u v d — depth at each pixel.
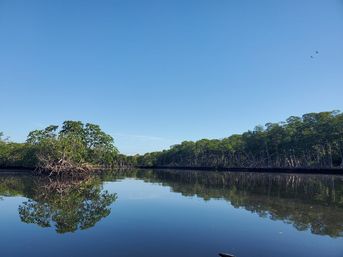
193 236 20.67
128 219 25.66
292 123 127.00
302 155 120.12
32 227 22.97
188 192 44.50
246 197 38.66
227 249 18.12
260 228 22.81
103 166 141.25
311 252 17.69
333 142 106.75
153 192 44.66
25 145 109.00
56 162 86.62
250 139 142.88
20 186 52.69
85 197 38.94
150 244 18.95
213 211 29.14
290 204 33.06
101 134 108.19
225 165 155.50
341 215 27.27
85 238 20.16
